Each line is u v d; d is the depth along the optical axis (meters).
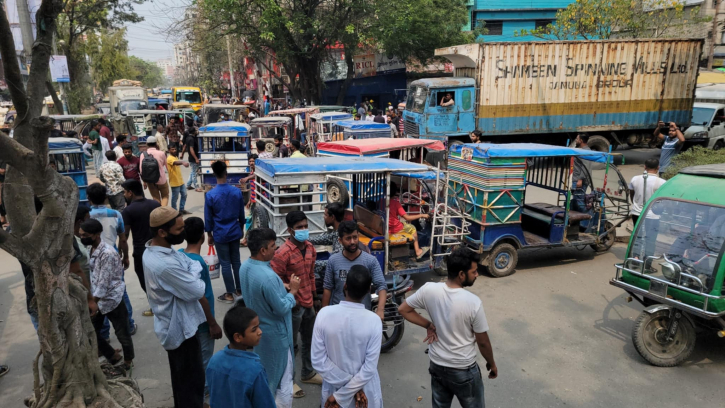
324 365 3.06
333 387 3.09
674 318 4.88
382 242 6.24
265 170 6.27
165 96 46.44
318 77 26.64
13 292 6.79
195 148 13.60
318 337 3.07
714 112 16.81
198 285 3.68
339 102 27.14
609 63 15.63
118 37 47.47
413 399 4.47
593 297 6.77
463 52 15.34
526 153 7.16
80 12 19.52
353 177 7.11
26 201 3.32
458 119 15.15
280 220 6.04
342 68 32.19
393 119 20.83
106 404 3.54
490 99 15.02
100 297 4.35
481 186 7.22
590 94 15.70
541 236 8.08
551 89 15.38
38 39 3.35
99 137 14.31
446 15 24.20
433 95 14.88
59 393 3.39
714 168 5.11
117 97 32.03
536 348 5.41
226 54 48.50
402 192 8.04
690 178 5.09
